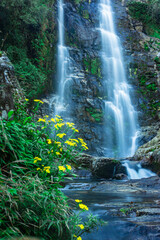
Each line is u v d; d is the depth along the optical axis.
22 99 4.41
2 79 3.35
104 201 4.29
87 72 20.06
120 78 21.67
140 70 22.25
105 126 17.83
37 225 1.83
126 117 19.17
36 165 2.28
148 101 20.52
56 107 16.34
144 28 26.86
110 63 21.70
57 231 1.96
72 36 21.16
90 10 24.47
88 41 21.97
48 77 17.30
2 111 2.71
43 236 1.79
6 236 1.56
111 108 18.81
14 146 2.20
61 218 2.07
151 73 21.84
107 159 9.70
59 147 2.49
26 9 13.96
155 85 21.20
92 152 15.98
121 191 5.76
